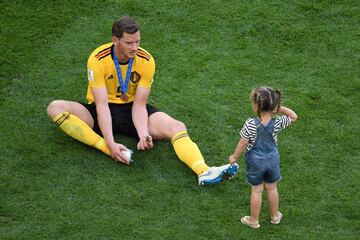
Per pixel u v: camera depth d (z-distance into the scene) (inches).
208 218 991.6
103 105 1093.8
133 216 987.9
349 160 1109.1
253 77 1293.1
